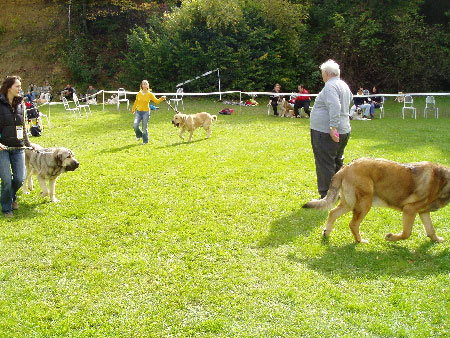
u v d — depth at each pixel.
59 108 19.45
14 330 3.54
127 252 4.90
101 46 25.91
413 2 24.16
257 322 3.59
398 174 4.75
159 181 7.51
